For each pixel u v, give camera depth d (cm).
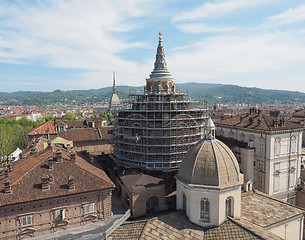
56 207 3862
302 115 15075
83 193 4006
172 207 5031
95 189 4072
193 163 4078
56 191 3856
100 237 3844
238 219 4069
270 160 6309
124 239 3834
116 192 5828
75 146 9644
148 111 5641
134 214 4691
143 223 4119
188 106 6241
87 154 6600
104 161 7438
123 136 6231
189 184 3966
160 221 4100
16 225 3625
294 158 6838
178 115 5716
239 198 4097
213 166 3941
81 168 4400
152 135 5800
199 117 6131
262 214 4444
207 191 3866
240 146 6041
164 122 5719
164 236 3750
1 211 3525
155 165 5775
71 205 3969
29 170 4075
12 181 3891
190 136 5972
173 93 6019
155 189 4869
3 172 4588
